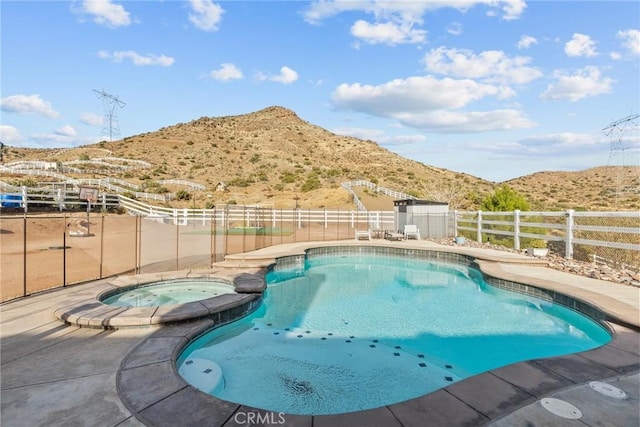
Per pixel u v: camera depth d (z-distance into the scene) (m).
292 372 4.46
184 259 10.66
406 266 11.63
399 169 66.00
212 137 89.50
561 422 2.54
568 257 9.35
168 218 22.19
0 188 22.66
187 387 3.14
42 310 5.47
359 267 11.51
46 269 8.88
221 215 23.23
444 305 7.33
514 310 6.96
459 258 11.13
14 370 3.50
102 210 23.44
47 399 2.96
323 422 2.57
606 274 7.46
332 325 6.17
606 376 3.22
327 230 20.05
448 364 4.73
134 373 3.42
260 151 81.12
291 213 21.20
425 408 2.72
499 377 3.21
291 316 6.64
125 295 6.79
